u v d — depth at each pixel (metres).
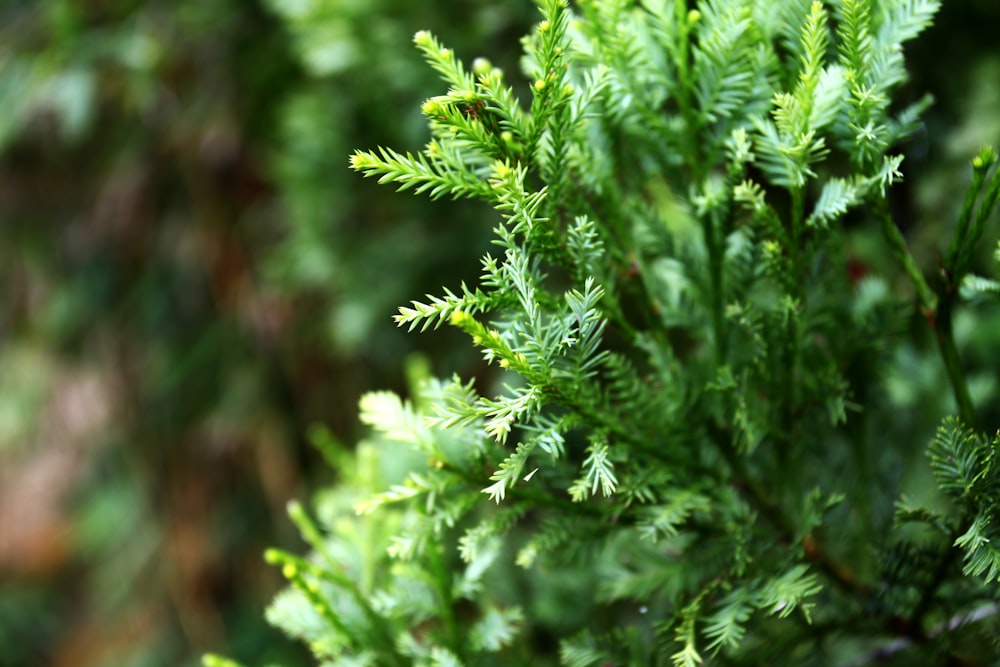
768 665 0.83
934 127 1.07
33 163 1.93
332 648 0.85
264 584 1.97
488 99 0.78
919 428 0.94
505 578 0.96
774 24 0.82
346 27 1.24
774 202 0.98
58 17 1.72
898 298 0.87
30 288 2.13
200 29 1.70
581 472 0.80
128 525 2.28
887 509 0.89
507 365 0.76
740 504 0.82
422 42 0.77
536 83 0.77
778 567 0.81
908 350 0.96
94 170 1.91
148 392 2.05
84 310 2.08
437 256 1.45
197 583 2.08
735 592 0.80
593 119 0.83
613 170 0.84
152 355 2.03
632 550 0.86
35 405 2.32
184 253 1.91
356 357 1.67
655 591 0.89
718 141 0.83
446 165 0.79
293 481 1.87
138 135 1.83
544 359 0.77
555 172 0.80
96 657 2.47
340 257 1.52
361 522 0.93
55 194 1.98
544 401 0.77
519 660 0.88
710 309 0.85
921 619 0.83
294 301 1.79
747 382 0.83
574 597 0.93
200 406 1.98
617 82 0.82
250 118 1.74
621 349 0.99
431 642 0.85
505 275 0.77
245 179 1.80
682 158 0.84
